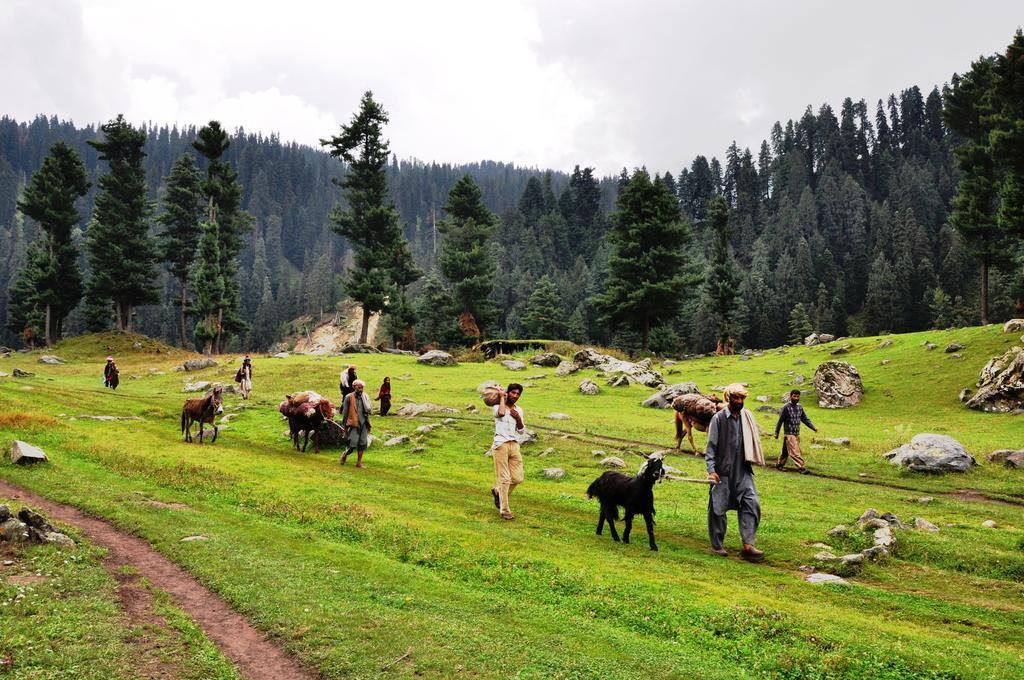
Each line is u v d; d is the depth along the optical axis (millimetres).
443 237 84812
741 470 9719
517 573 8219
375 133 70062
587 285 135250
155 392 32812
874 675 5695
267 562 8078
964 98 58094
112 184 72188
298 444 19375
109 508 10305
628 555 9438
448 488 14125
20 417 18281
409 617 6520
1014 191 42375
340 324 179750
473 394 33562
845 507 12938
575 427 23578
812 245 154625
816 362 44594
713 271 73875
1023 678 5609
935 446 17234
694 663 5883
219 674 5180
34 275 69812
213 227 65500
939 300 106375
